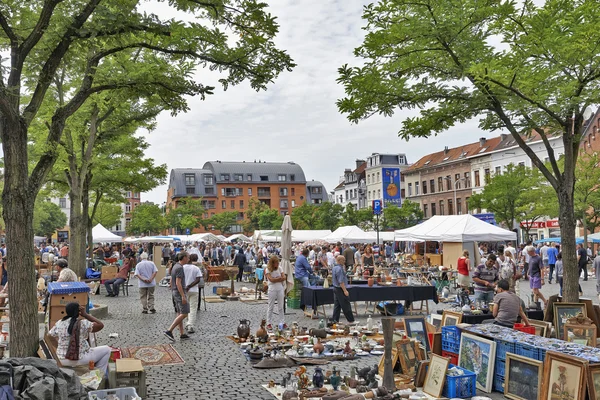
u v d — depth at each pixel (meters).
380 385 7.66
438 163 70.25
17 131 7.50
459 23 10.10
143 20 8.30
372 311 16.67
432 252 43.53
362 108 11.29
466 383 7.30
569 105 10.47
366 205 92.75
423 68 11.02
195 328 13.38
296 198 125.62
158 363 9.47
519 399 7.04
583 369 6.16
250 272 29.39
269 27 8.68
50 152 7.97
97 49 10.81
